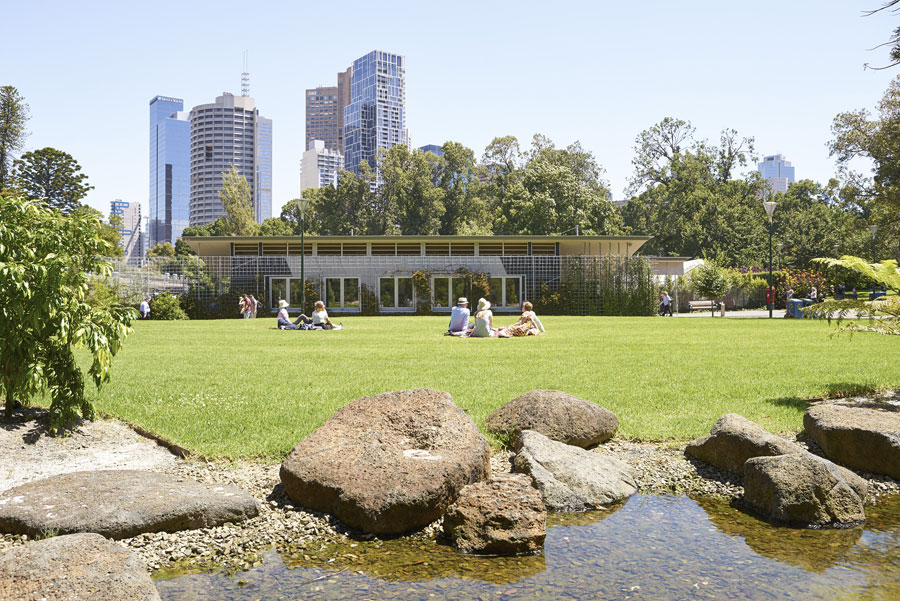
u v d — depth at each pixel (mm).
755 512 5344
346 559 4379
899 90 44469
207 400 8648
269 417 7652
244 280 41812
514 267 43781
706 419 7734
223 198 85625
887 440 6117
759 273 56000
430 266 43688
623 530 4957
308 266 42656
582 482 5625
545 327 26297
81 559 3623
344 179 85875
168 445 6664
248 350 15859
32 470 5871
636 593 3863
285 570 4191
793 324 27875
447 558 4406
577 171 77812
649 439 7070
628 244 45781
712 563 4320
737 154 74688
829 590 3893
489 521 4566
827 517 5086
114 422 7594
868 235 64375
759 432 6145
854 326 9062
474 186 85188
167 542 4492
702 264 52125
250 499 5012
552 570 4219
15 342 6691
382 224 84250
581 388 9625
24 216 7070
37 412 7547
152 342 18547
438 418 5801
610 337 20203
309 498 5152
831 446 6551
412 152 86500
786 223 79000
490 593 3867
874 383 10016
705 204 71750
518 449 6395
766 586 3949
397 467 5090
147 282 39219
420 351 15469
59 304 6730
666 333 22031
